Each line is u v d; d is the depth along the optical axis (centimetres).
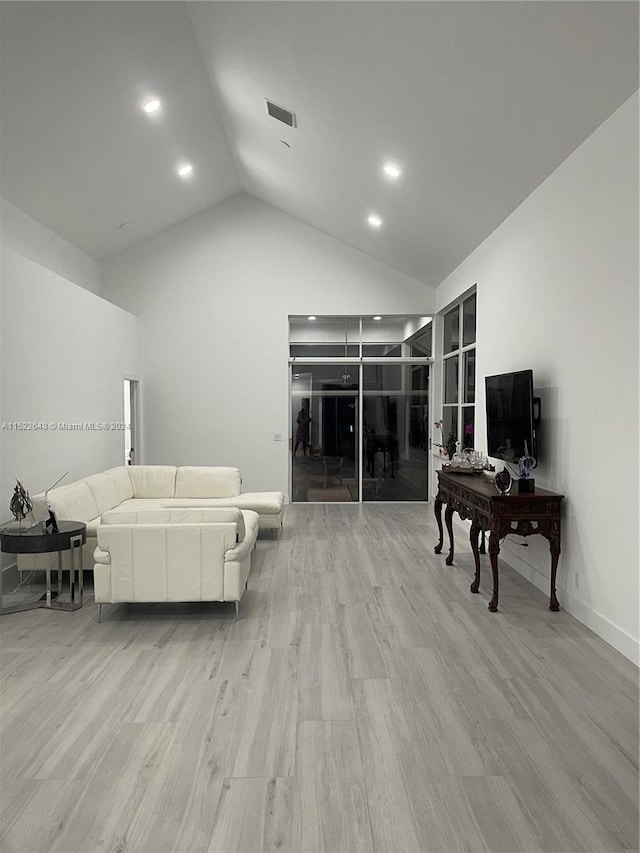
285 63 498
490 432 600
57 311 624
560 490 474
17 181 625
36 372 575
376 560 620
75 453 672
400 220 736
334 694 327
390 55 424
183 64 564
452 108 455
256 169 807
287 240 952
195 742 279
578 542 443
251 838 217
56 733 288
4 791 244
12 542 446
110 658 375
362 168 636
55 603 483
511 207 571
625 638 376
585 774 255
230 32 492
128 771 257
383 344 974
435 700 321
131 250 939
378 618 447
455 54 394
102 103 567
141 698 322
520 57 372
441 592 511
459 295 789
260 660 372
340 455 984
